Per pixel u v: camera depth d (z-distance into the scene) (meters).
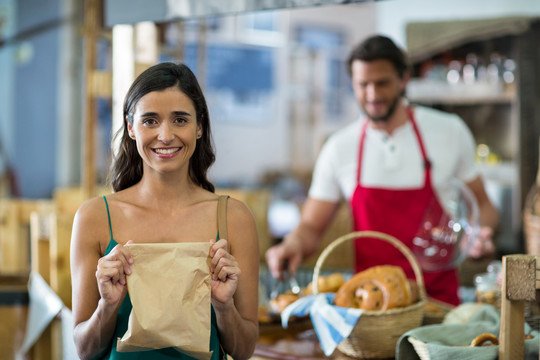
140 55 2.88
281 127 8.51
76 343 1.77
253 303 1.85
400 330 2.16
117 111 2.85
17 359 3.09
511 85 4.75
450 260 2.82
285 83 8.45
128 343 1.63
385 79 2.96
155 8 2.61
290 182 7.90
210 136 1.90
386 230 3.09
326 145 3.33
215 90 8.05
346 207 4.81
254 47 8.22
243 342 1.82
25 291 3.13
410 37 4.71
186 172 1.86
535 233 3.40
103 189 3.72
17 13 6.95
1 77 7.28
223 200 1.88
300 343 2.39
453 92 4.80
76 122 7.28
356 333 2.17
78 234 1.82
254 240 1.87
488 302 2.61
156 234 1.82
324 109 8.59
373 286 2.22
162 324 1.62
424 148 3.10
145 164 1.84
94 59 3.24
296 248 3.04
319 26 8.48
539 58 4.68
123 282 1.64
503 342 1.80
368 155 3.16
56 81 7.24
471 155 3.21
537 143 4.73
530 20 4.54
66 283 2.98
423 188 3.06
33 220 3.15
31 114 7.29
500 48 4.84
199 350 1.64
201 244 1.68
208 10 2.47
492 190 4.87
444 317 2.44
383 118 3.03
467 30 4.61
